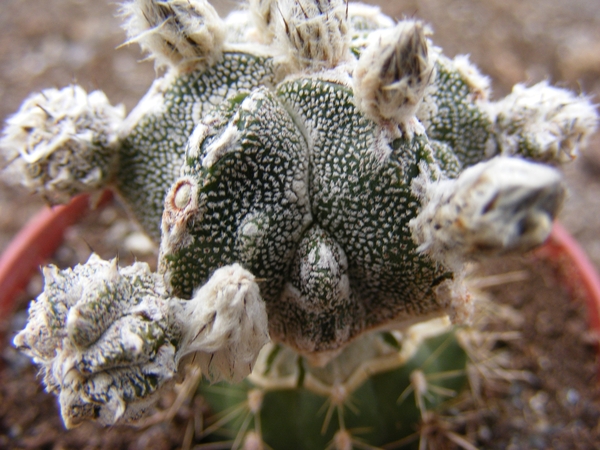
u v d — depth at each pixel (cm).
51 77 18
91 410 5
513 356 11
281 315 6
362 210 5
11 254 11
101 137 7
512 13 20
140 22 6
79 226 13
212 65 6
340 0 6
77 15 20
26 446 9
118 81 18
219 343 5
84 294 5
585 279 11
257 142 5
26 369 10
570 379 10
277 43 6
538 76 18
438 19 20
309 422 8
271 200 5
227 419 8
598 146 17
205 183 5
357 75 5
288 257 6
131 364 5
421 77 5
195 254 5
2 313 11
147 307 5
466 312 6
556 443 10
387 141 5
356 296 6
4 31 19
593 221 15
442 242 5
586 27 20
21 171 7
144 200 7
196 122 6
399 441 8
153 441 9
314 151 6
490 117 7
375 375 8
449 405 9
